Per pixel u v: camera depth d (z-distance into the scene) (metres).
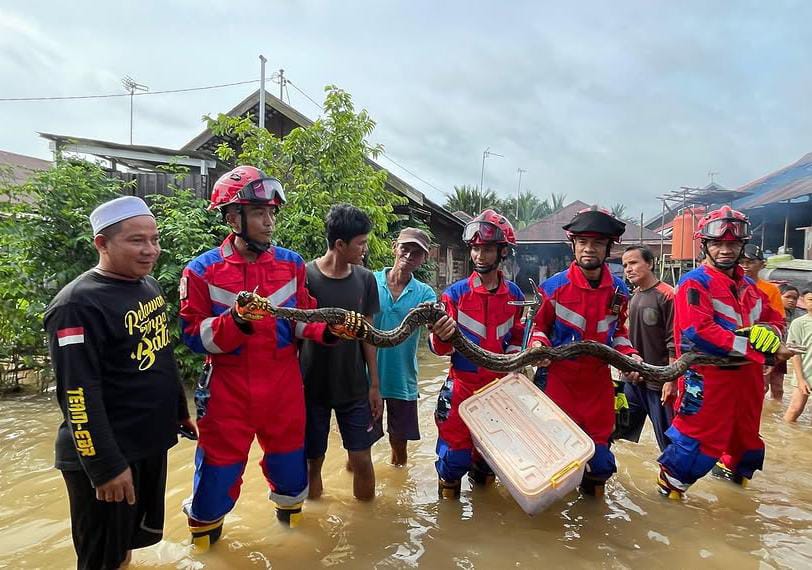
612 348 3.91
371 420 3.97
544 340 3.90
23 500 3.93
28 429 5.68
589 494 4.11
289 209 8.33
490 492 4.20
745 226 4.03
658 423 4.77
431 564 3.14
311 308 3.58
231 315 2.91
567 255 30.98
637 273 5.03
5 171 7.90
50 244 7.32
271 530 3.49
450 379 4.09
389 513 3.79
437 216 16.89
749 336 3.85
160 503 2.99
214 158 11.22
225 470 3.14
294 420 3.36
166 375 2.95
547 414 3.59
